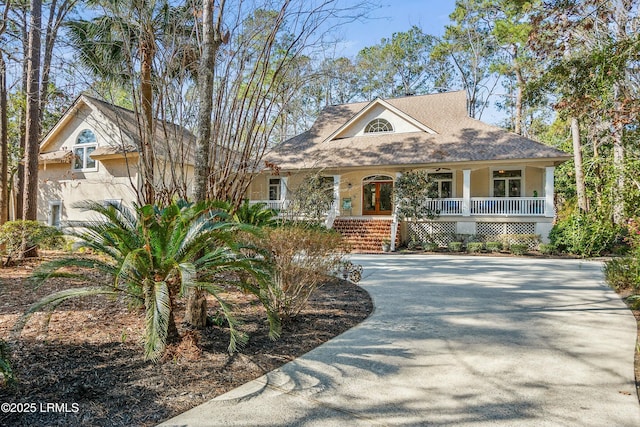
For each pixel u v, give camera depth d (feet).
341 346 14.85
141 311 17.69
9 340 13.37
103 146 53.57
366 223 62.64
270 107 25.00
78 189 55.83
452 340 15.64
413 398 10.65
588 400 10.60
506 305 21.68
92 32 29.30
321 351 14.29
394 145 64.49
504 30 73.36
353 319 18.72
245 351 13.76
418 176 57.52
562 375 12.24
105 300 20.22
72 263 12.35
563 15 23.18
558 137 87.10
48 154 56.80
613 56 19.03
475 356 13.88
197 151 17.28
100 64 29.22
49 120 66.08
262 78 23.16
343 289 26.35
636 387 11.42
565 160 53.47
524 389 11.26
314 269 17.98
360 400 10.50
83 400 9.78
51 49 34.86
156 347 11.09
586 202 36.42
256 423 9.20
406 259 45.55
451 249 54.54
